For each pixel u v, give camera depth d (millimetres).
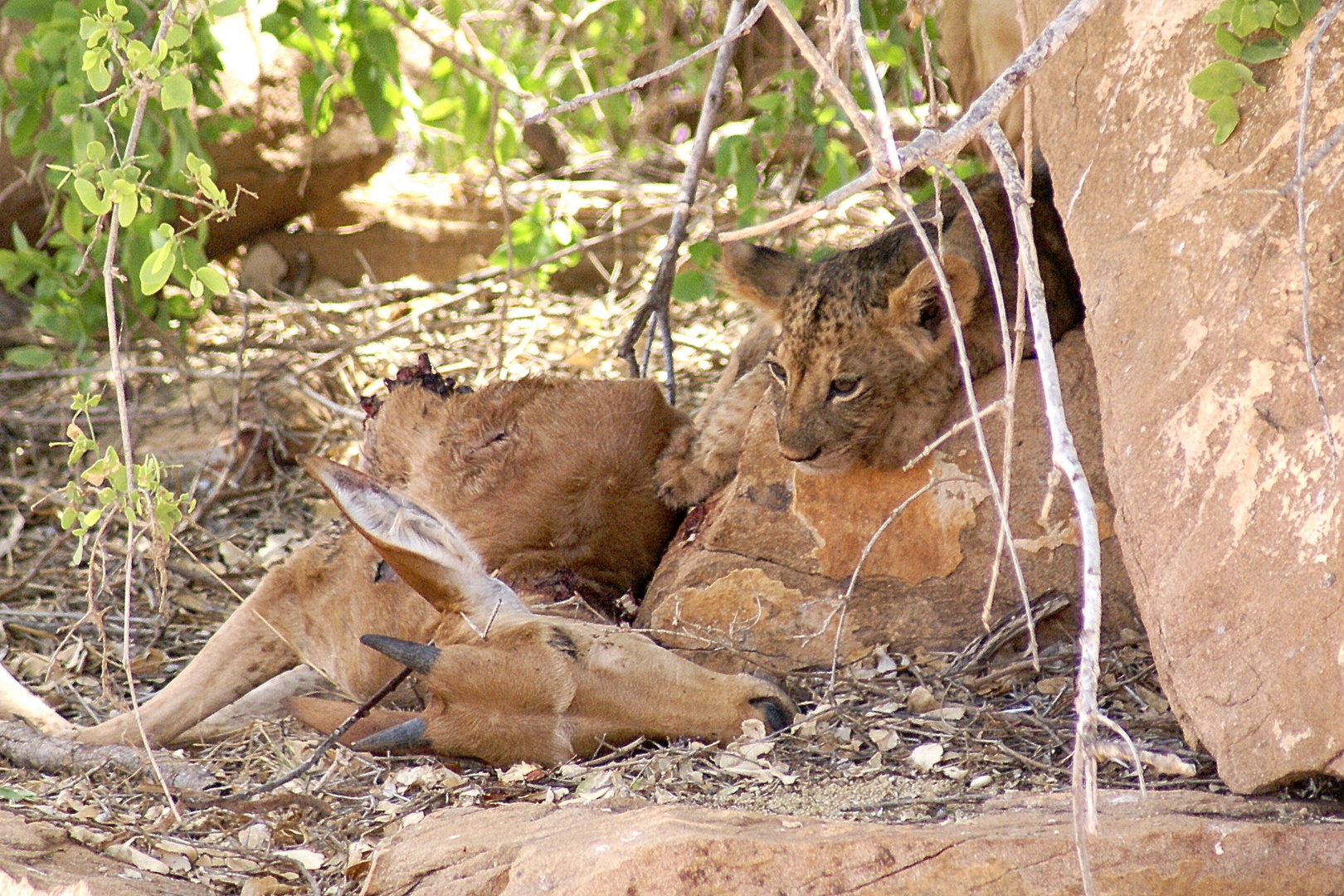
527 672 7254
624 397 9109
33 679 9852
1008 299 8570
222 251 18578
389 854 5883
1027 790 6438
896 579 8367
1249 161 6172
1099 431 8180
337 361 15742
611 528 9133
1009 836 5176
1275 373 5828
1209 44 6469
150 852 6527
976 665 8031
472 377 15523
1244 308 6023
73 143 9930
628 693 7262
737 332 16344
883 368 8242
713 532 8586
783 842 5191
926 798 6297
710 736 7230
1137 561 6270
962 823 5508
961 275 8055
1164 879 5035
